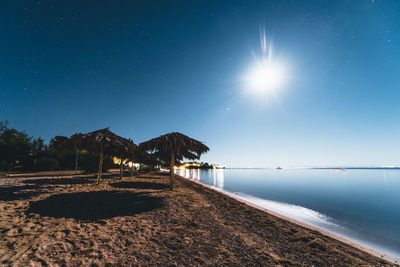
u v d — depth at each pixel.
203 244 3.67
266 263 3.11
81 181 12.30
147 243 3.51
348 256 3.84
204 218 5.60
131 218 4.95
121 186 11.15
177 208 6.49
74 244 3.22
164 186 12.79
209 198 9.86
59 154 29.91
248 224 5.55
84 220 4.54
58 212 5.05
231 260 3.10
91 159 22.73
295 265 3.18
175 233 4.14
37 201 6.14
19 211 4.95
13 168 25.83
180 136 10.88
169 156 12.73
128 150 13.92
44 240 3.29
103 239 3.52
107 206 5.98
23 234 3.51
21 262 2.55
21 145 29.23
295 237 4.76
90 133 11.12
